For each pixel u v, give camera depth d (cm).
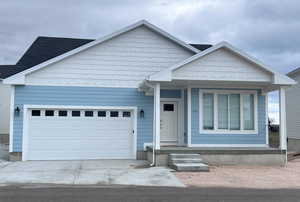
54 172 1074
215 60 1266
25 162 1322
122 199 704
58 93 1415
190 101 1394
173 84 1382
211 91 1412
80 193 763
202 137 1391
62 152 1409
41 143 1396
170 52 1508
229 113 1421
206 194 767
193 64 1252
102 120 1449
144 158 1443
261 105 1443
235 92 1428
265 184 909
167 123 1466
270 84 1331
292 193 791
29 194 748
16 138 1370
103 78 1454
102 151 1438
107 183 899
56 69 1422
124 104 1457
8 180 934
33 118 1398
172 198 718
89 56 1452
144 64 1486
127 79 1470
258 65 1271
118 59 1471
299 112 2025
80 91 1432
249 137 1419
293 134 2100
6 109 2384
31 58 1739
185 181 938
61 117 1420
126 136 1458
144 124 1465
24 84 1386
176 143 1461
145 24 1481
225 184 902
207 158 1263
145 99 1474
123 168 1165
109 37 1452
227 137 1405
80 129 1430
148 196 736
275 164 1286
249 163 1280
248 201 699
